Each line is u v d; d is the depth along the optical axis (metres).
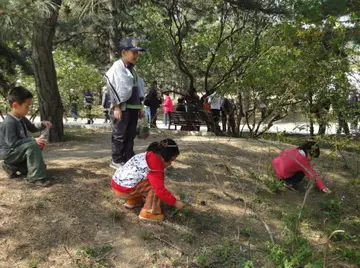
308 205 4.80
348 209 4.85
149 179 3.71
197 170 5.18
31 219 3.60
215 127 9.37
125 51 4.26
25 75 14.25
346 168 6.02
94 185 4.29
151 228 3.72
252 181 5.14
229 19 9.22
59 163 4.95
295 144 6.70
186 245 3.59
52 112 7.49
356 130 5.12
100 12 6.83
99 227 3.63
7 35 3.89
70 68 17.62
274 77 6.58
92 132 9.72
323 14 5.84
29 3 3.80
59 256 3.25
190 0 8.79
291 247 3.74
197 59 9.95
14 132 4.12
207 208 4.27
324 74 5.35
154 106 11.45
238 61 8.82
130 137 4.64
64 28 14.22
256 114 9.08
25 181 4.20
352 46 5.91
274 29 7.87
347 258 3.80
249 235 3.92
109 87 4.24
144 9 8.72
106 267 3.19
